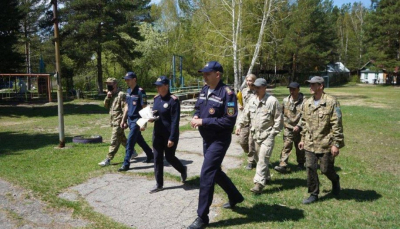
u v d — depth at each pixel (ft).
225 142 13.58
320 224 13.58
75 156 25.45
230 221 13.84
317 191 15.92
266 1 77.00
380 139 34.73
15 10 76.07
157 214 14.60
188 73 152.05
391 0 171.32
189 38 150.00
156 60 159.12
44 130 42.60
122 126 21.75
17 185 17.80
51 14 100.94
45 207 15.17
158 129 17.16
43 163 23.29
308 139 15.88
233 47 79.56
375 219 14.11
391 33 170.09
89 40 104.32
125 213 14.67
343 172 21.44
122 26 104.99
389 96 111.45
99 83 114.21
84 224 13.62
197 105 14.19
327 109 15.34
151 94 125.18
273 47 108.17
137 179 19.40
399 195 17.19
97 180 19.15
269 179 18.79
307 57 176.65
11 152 27.14
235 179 19.11
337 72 230.89
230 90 13.60
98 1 102.42
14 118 56.70
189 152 26.76
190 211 14.92
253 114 17.49
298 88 20.36
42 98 97.76
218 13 84.64
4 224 13.66
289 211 14.88
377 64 178.29
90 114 62.85
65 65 109.19
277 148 28.73
